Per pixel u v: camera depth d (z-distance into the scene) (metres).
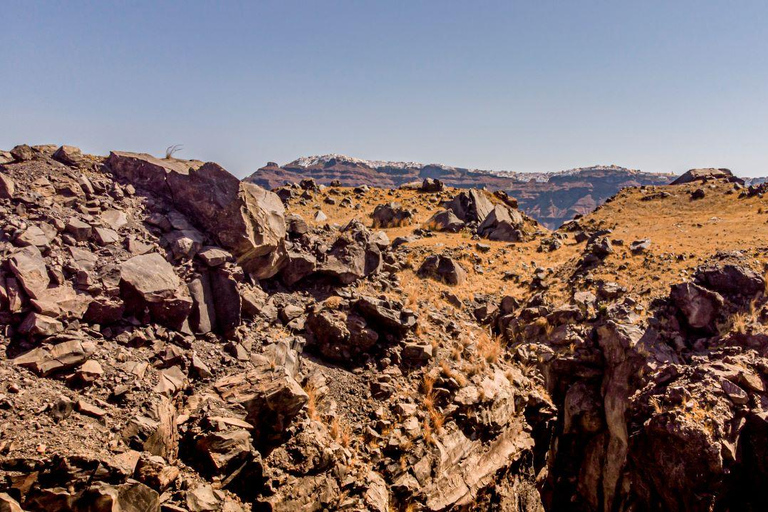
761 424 13.55
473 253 26.67
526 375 17.02
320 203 36.34
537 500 14.78
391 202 36.28
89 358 8.72
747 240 24.00
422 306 17.28
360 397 12.14
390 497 10.24
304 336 13.35
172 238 12.35
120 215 12.13
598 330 18.53
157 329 10.37
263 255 14.16
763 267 19.73
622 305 19.23
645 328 17.84
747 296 17.86
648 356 16.66
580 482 17.97
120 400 8.31
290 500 8.86
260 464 8.79
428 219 34.19
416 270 22.09
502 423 13.31
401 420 11.70
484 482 12.15
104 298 9.58
